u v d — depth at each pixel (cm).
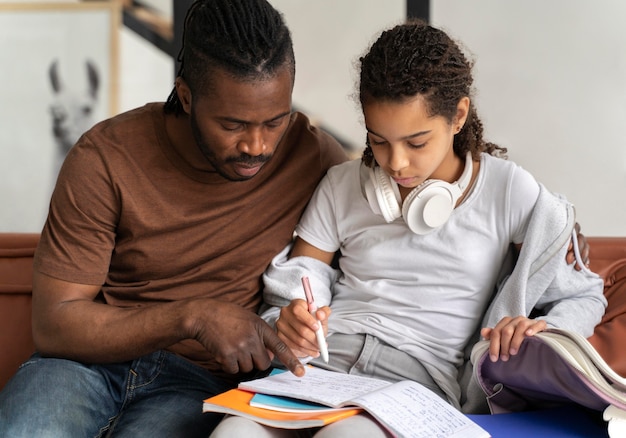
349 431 103
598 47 263
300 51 276
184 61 126
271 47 119
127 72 283
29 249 162
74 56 284
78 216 131
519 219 131
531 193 131
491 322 128
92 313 126
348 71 274
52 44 284
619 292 154
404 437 101
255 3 121
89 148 133
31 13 284
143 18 281
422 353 131
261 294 145
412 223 130
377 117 121
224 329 121
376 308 136
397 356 131
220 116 120
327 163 147
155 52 282
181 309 123
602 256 159
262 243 141
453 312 132
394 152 122
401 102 118
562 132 267
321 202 142
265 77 118
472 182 134
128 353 125
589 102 265
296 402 112
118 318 125
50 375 125
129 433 122
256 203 139
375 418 106
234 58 117
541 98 267
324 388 116
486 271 132
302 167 143
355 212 138
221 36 118
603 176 267
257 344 121
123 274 140
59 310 128
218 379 140
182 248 137
